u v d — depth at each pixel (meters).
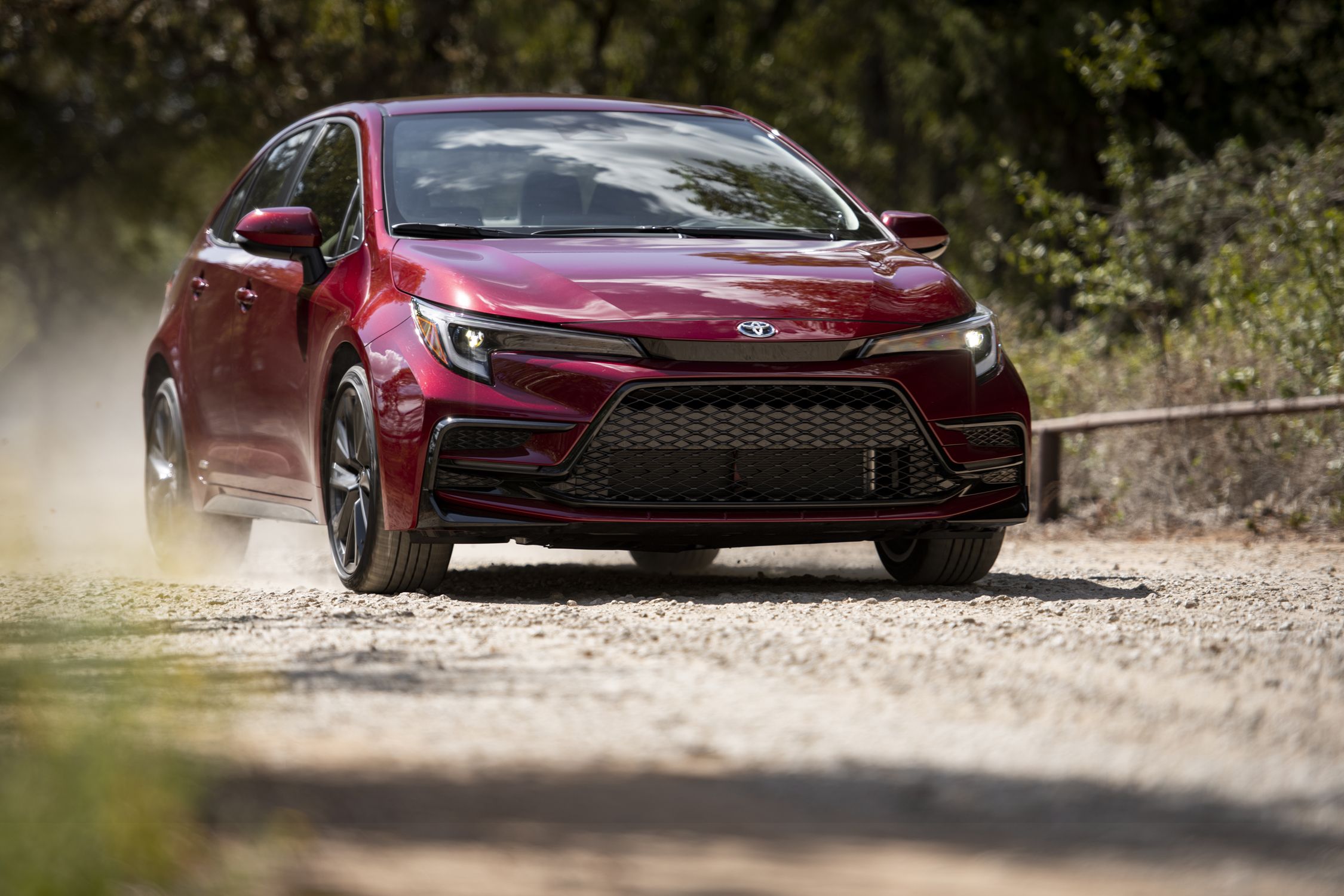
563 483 14.49
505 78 71.38
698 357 14.60
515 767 7.32
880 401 15.00
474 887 5.46
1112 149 39.22
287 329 17.39
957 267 71.50
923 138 79.19
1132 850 6.10
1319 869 5.87
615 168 17.88
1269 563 20.72
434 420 14.52
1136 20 41.47
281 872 5.54
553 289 14.93
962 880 5.68
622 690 9.45
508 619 13.12
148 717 7.82
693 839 6.14
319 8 67.00
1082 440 30.38
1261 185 33.19
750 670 10.17
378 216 16.75
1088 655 10.66
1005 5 62.88
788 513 14.84
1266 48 58.47
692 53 80.88
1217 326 30.81
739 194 17.89
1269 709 8.87
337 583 17.80
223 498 19.33
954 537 15.70
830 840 6.19
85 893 5.12
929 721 8.52
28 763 6.05
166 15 64.62
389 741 7.86
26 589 16.77
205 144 67.56
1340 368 26.75
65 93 66.62
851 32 81.12
